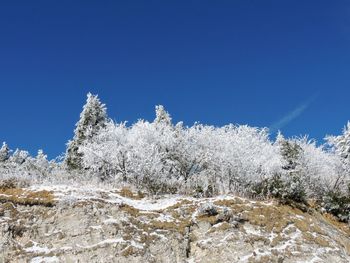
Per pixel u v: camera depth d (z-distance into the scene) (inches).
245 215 826.8
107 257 687.7
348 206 1042.1
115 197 843.4
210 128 1114.7
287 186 965.8
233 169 989.2
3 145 1480.1
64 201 756.0
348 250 852.0
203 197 919.7
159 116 1483.8
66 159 1258.6
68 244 702.5
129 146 1045.2
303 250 779.4
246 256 745.0
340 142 1233.4
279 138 1163.9
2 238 684.7
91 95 1337.4
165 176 991.6
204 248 754.8
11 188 812.0
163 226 771.4
